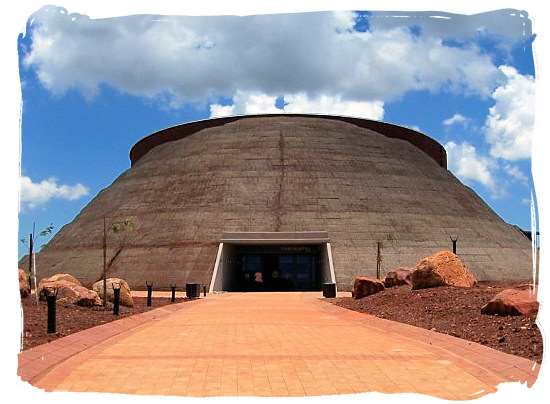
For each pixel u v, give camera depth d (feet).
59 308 73.72
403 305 77.97
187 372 35.83
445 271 86.89
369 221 179.93
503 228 204.44
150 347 46.68
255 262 184.03
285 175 193.36
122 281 91.71
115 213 199.00
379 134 225.97
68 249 196.24
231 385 32.30
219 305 103.09
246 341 50.55
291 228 176.14
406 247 173.17
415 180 204.33
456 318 60.75
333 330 59.77
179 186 196.65
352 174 196.75
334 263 164.76
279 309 92.58
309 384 32.55
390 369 36.78
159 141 241.35
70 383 32.48
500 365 35.73
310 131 212.84
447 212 194.39
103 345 47.88
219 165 199.41
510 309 55.57
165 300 117.19
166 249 174.81
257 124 217.77
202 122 228.63
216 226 177.99
